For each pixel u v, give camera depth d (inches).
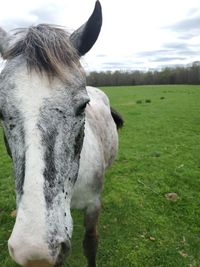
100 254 40.0
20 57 20.9
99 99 43.1
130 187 59.6
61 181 19.6
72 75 20.6
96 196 31.4
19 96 19.4
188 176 65.7
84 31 22.7
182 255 40.3
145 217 48.8
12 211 50.2
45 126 19.0
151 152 83.0
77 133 21.4
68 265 37.9
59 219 18.9
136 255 40.0
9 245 17.9
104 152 37.0
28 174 18.3
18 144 19.2
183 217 49.4
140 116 140.6
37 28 21.7
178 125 119.6
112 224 46.7
